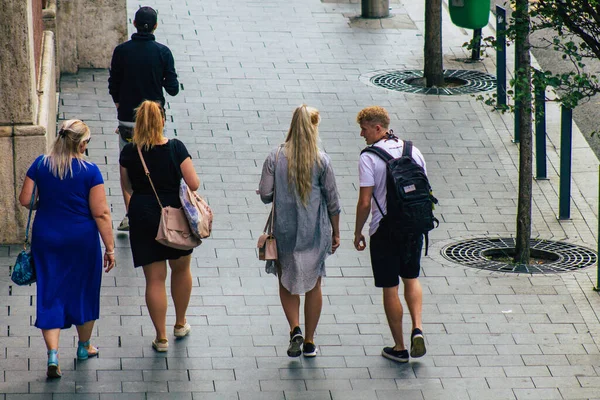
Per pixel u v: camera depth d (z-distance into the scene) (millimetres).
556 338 33688
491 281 37969
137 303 35281
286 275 31109
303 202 30766
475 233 42500
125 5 59906
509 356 32406
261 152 49531
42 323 29625
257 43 65562
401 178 30281
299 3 74750
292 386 30234
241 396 29578
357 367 31484
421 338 31062
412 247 30812
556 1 38594
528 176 39219
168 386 29984
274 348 32562
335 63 62969
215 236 41062
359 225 31094
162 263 31375
